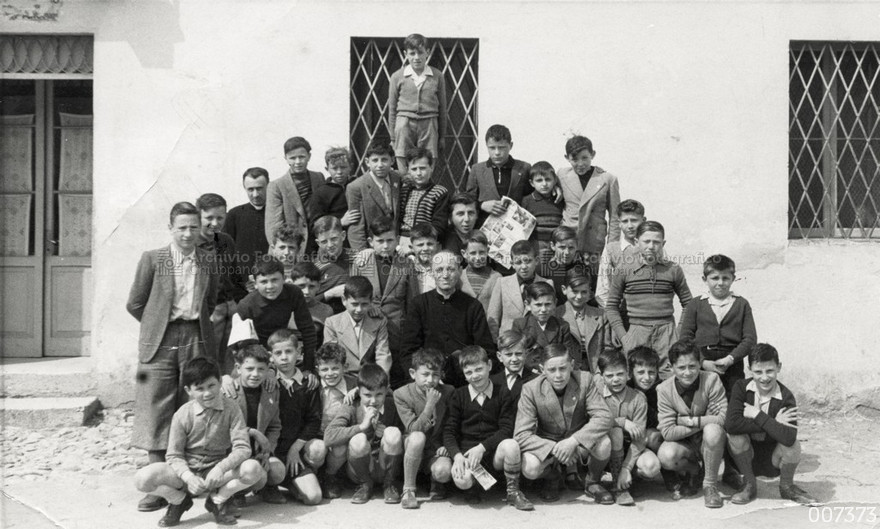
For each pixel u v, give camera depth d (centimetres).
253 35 693
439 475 508
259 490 511
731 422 518
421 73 652
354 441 502
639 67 700
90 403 677
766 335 707
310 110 693
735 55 704
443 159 700
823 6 706
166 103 694
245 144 693
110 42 691
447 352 552
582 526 477
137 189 694
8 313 762
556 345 515
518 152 697
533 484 540
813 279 709
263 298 540
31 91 763
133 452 605
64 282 765
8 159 765
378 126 705
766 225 706
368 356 550
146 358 517
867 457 612
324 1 692
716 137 704
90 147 768
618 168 700
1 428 651
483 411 515
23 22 691
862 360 711
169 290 519
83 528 472
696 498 530
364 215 616
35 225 766
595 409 516
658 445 528
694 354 521
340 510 500
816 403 708
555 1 696
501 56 696
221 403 486
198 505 509
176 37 692
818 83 728
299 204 627
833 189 728
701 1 701
